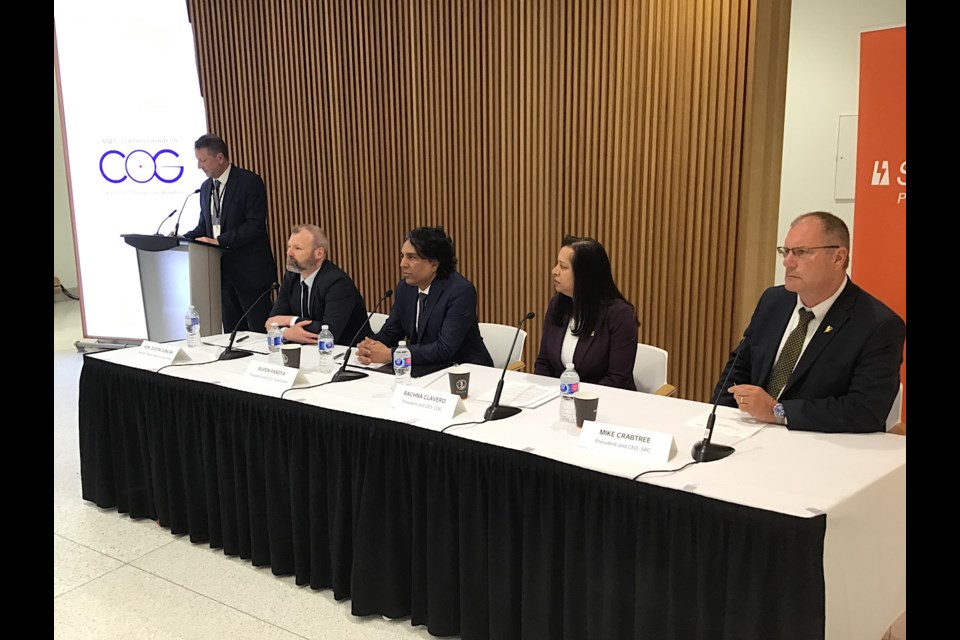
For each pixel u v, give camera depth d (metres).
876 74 3.54
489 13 4.64
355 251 5.54
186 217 5.64
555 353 2.98
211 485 2.77
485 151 4.82
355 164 5.40
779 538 1.53
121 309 5.89
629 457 1.88
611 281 2.88
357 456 2.28
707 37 3.97
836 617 1.63
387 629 2.30
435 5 4.83
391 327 3.36
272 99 5.62
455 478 2.10
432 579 2.17
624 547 1.79
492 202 4.86
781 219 4.92
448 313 3.05
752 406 2.12
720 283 4.15
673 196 4.21
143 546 2.86
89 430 3.16
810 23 4.60
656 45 4.11
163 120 5.55
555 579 1.95
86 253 5.83
